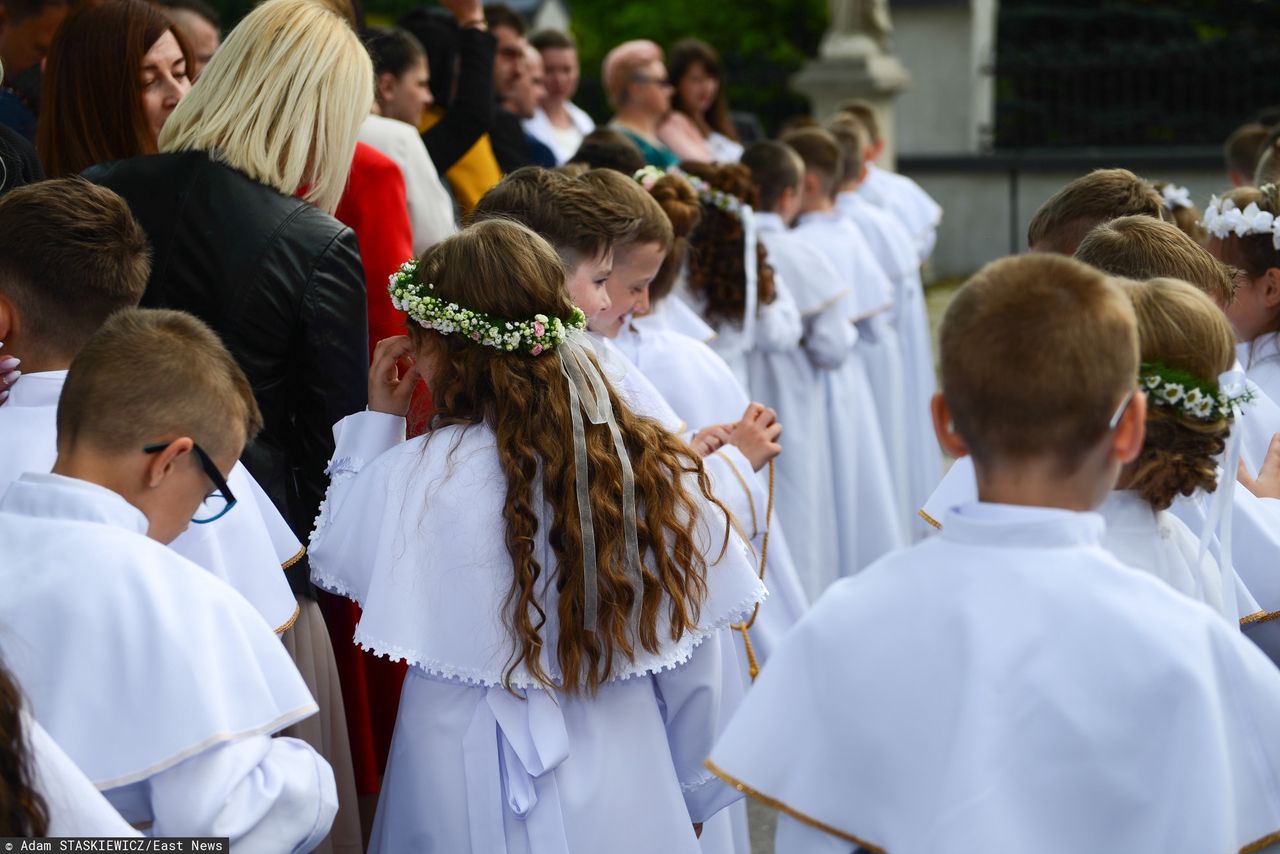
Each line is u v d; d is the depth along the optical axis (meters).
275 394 2.79
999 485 1.76
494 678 2.22
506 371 2.27
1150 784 1.63
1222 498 2.11
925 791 1.68
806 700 1.76
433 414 2.32
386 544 2.25
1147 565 2.04
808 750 1.75
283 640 2.56
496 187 2.87
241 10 16.64
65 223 2.27
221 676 1.87
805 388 5.01
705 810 2.47
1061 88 13.59
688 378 3.57
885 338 5.91
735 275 4.57
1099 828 1.63
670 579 2.25
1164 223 2.68
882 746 1.71
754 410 3.10
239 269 2.74
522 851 2.23
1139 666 1.64
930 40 13.91
